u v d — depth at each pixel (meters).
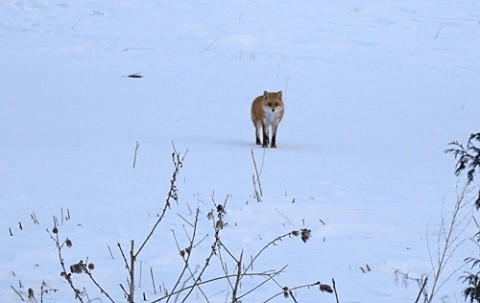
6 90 31.67
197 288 9.54
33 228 12.77
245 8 50.53
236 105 30.91
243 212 13.81
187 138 24.47
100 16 47.78
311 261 10.97
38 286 9.65
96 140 23.34
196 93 32.66
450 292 9.59
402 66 38.72
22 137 23.64
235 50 41.34
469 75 37.44
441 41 44.31
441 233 12.63
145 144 22.84
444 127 27.75
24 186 16.70
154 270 10.42
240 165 19.89
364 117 29.17
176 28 45.62
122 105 30.00
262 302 8.93
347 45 42.88
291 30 45.69
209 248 11.56
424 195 16.42
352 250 11.62
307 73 36.81
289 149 23.12
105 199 15.38
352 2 52.88
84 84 33.44
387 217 13.98
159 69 36.88
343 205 14.95
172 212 14.05
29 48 40.12
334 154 22.45
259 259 11.01
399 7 51.91
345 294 9.40
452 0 54.69
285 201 15.09
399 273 10.35
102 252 11.31
